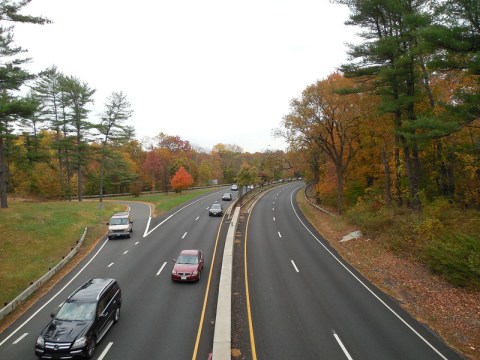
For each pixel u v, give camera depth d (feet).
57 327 40.45
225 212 147.33
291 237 103.35
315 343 43.09
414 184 92.22
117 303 49.75
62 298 59.11
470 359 40.19
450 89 93.04
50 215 112.37
